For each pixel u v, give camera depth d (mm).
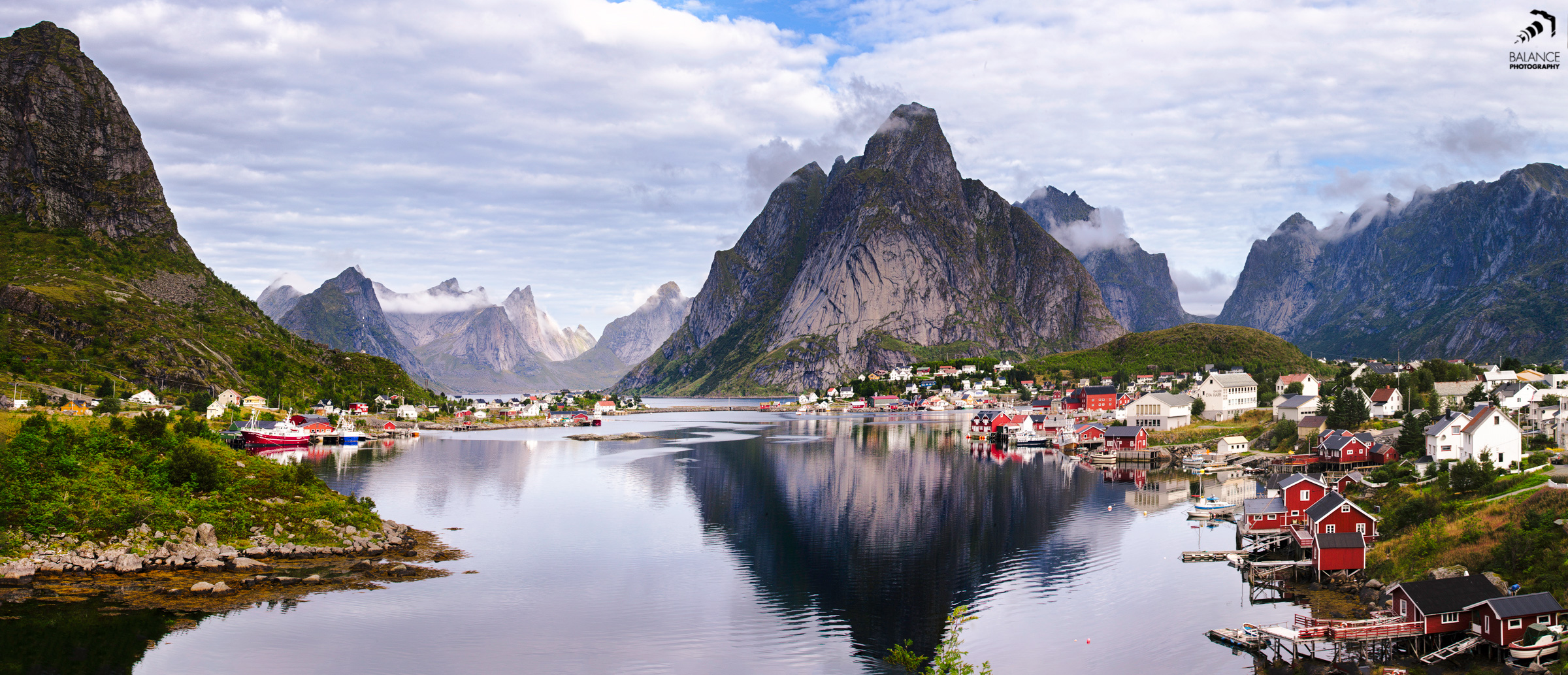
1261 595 85188
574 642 73438
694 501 141750
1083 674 66562
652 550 105812
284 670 66125
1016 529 117812
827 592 88250
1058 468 187625
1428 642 66188
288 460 199000
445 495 146250
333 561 94750
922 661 69812
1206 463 182750
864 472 179375
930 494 149000
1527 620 63562
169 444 115812
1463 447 121312
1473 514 86938
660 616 80812
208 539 92750
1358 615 75875
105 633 71438
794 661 69938
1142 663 68625
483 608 81938
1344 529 92188
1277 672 65750
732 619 79750
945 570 96938
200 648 69438
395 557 98875
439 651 70938
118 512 93688
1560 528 75312
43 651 67312
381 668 67125
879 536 114250
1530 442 133625
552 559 100500
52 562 84500
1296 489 104250
